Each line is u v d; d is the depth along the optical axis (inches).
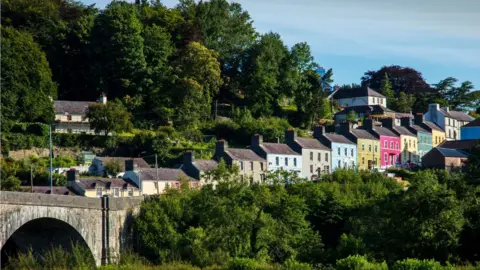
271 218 4281.5
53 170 5841.5
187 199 4389.8
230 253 4057.6
